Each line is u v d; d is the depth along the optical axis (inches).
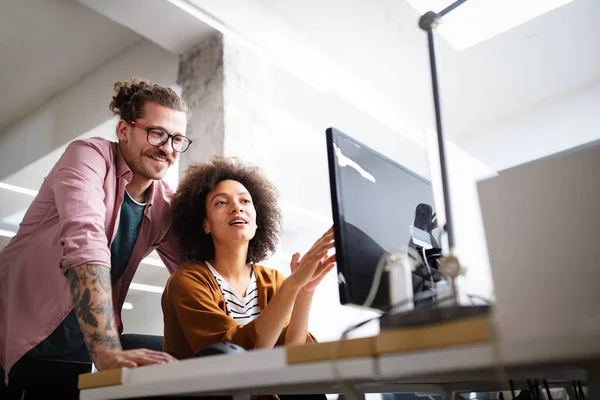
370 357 22.7
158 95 59.7
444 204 31.5
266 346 43.0
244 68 113.5
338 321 119.1
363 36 135.5
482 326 20.5
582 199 23.2
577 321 21.2
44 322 51.8
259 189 65.5
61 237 45.2
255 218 59.6
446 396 46.1
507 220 24.9
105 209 51.5
